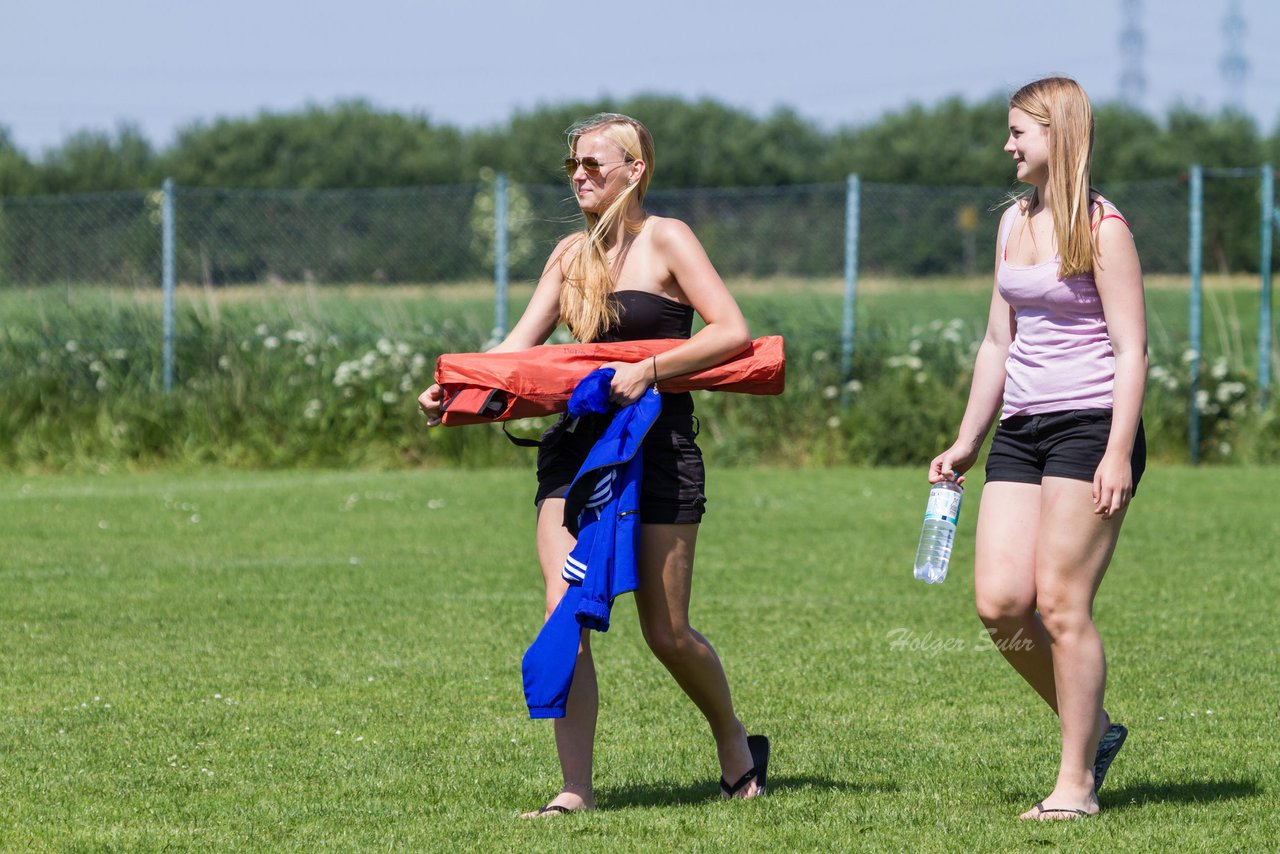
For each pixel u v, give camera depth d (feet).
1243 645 78.79
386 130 483.10
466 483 154.20
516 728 62.54
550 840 46.85
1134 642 79.61
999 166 480.23
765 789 53.57
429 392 52.42
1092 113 48.98
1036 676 51.78
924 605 90.74
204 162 472.44
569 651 48.57
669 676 72.84
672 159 490.49
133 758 57.47
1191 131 473.67
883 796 52.49
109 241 222.28
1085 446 48.70
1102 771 51.96
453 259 274.57
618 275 51.83
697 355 50.06
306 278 200.54
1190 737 60.59
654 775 56.18
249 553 110.83
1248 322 195.11
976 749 59.26
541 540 51.67
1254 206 224.12
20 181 456.45
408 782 54.49
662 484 50.37
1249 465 173.06
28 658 75.61
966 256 347.77
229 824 49.08
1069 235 48.26
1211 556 107.96
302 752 58.59
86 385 177.88
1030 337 50.03
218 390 175.11
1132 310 48.16
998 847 45.91
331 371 177.88
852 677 72.33
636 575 48.62
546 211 274.36
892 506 135.74
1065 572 48.93
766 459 173.99
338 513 132.26
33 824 48.93
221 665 74.38
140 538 117.80
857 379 180.34
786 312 190.70
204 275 187.21
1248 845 45.88
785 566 104.78
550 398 50.62
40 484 154.71
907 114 499.51
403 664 74.84
